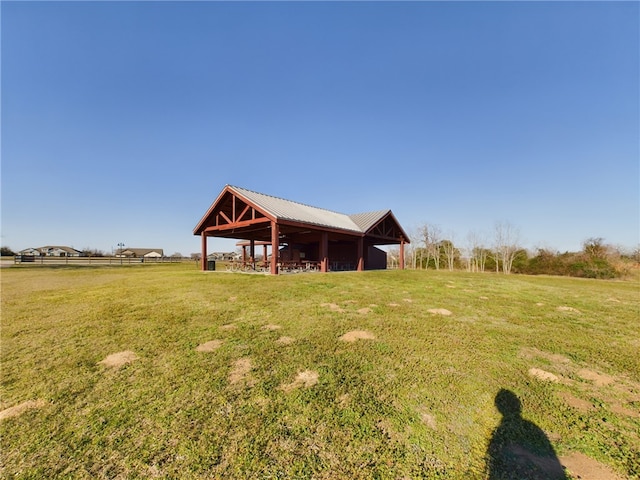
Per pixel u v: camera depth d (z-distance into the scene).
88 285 10.38
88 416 2.43
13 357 3.69
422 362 3.43
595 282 13.96
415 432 2.18
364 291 8.23
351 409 2.47
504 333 4.57
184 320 5.26
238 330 4.66
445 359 3.52
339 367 3.29
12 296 8.08
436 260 31.17
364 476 1.77
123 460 1.93
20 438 2.16
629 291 9.76
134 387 2.90
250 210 16.17
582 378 3.08
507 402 2.60
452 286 9.77
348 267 20.58
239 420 2.33
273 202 15.21
